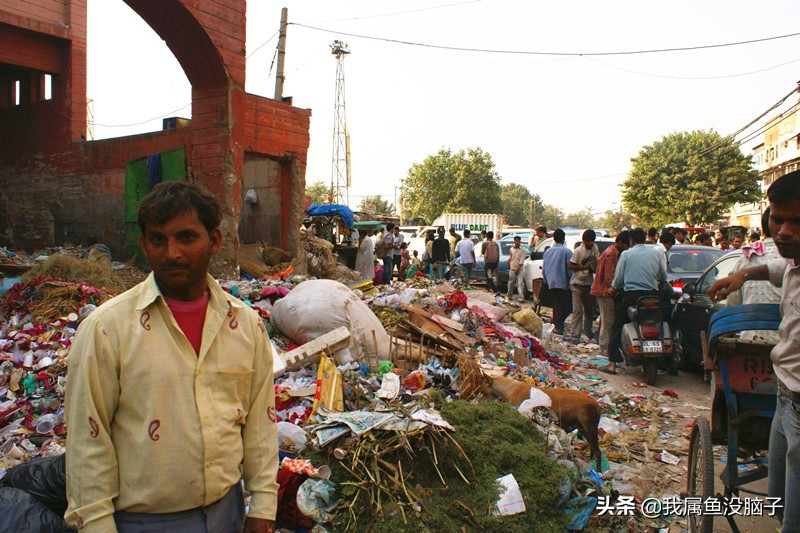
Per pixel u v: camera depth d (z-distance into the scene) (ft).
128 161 43.14
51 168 49.55
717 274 24.97
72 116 48.93
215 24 35.40
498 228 130.21
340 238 67.46
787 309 8.93
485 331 27.17
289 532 10.95
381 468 11.51
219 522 6.52
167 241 6.10
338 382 15.52
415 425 11.98
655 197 140.77
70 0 49.98
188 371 6.21
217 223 6.54
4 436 14.39
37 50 48.85
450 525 10.85
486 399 16.37
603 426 18.84
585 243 32.09
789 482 8.87
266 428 7.09
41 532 8.05
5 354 18.42
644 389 24.34
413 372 17.83
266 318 23.43
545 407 15.51
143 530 6.12
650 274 25.34
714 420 11.59
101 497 5.89
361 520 10.87
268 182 45.96
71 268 25.57
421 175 200.03
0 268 28.91
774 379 10.44
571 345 31.55
